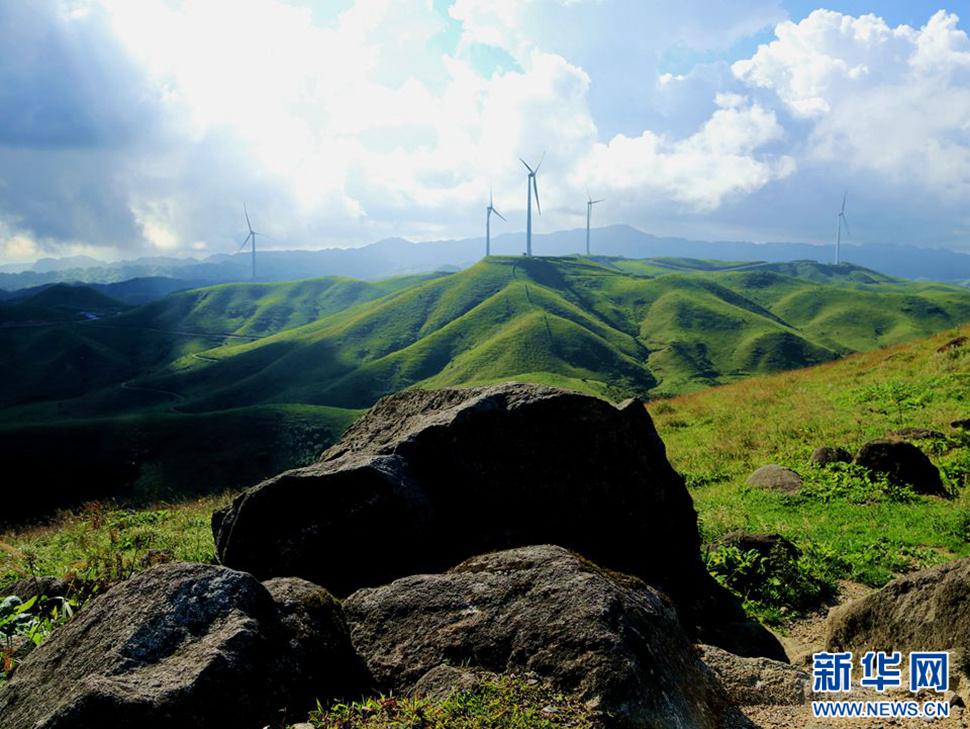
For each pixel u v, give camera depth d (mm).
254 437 104000
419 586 5207
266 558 6664
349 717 3928
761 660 6145
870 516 14086
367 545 6516
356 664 4609
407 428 8719
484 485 7309
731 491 16906
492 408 7566
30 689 4102
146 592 4336
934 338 34094
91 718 3422
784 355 172750
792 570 10648
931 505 14570
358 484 6695
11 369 192500
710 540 12773
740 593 10352
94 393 173875
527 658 4316
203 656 3869
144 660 3912
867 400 24578
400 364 170750
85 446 98125
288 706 4000
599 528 7398
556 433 7527
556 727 3697
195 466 95438
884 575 11102
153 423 105188
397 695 4430
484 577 5121
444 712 3836
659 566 7480
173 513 17781
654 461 7910
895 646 6703
